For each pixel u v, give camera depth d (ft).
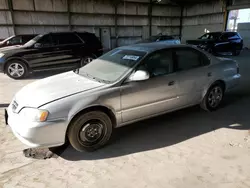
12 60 22.39
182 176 7.18
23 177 7.18
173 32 66.44
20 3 42.65
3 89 18.51
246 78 22.16
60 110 7.69
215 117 12.10
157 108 10.16
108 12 52.80
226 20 54.13
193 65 11.37
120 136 10.05
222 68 12.51
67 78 10.12
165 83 10.07
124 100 8.98
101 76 9.82
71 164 7.91
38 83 9.90
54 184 6.86
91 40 27.20
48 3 45.34
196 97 11.71
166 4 61.57
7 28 42.55
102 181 6.98
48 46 23.95
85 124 8.36
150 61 9.86
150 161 8.05
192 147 8.99
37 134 7.46
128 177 7.16
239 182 6.89
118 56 10.89
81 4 48.96
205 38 42.24
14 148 8.96
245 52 47.24
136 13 57.06
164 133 10.30
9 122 8.44
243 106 13.82
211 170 7.48
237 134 10.10
